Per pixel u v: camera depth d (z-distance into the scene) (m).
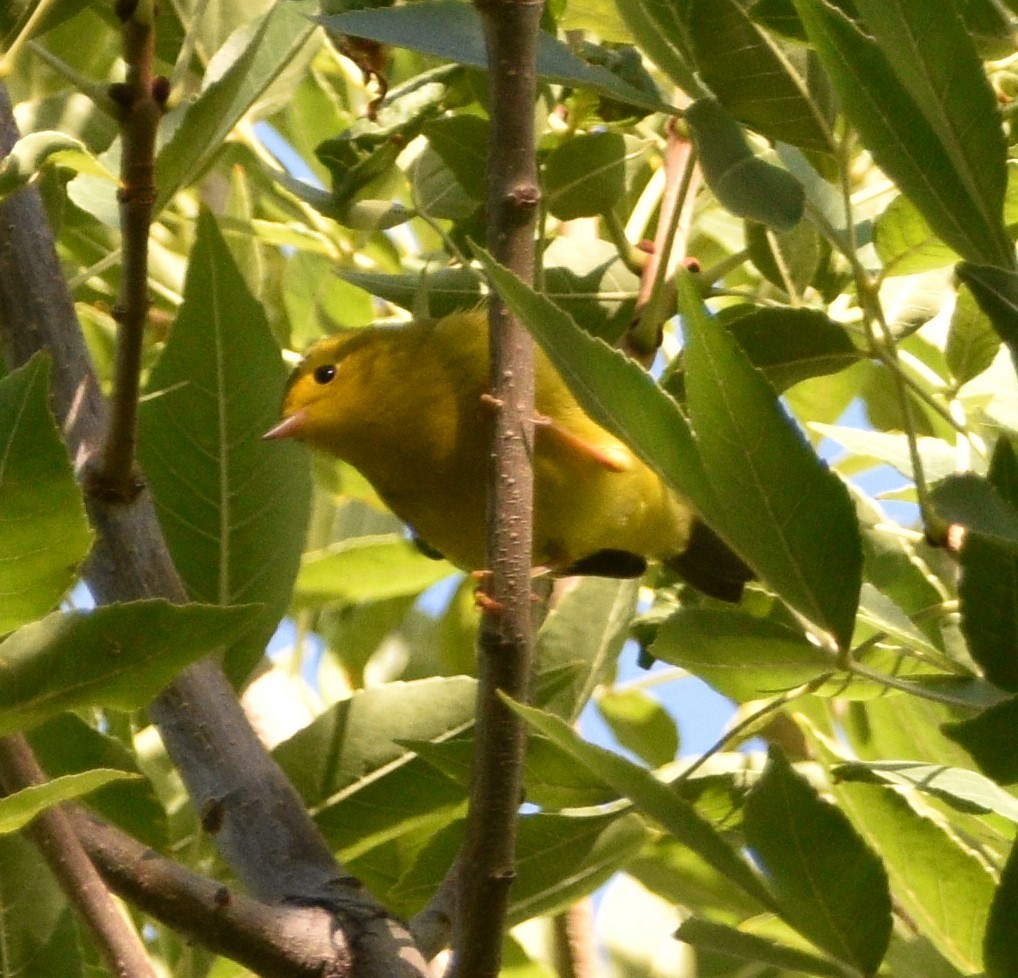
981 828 6.91
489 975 5.15
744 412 4.78
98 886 4.89
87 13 9.68
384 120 7.93
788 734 9.15
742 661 5.42
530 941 8.57
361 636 9.75
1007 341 5.23
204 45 8.96
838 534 4.89
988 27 6.41
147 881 5.22
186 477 7.13
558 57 6.23
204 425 7.17
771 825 5.10
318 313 10.91
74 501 4.47
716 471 4.81
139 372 5.92
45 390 4.47
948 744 8.13
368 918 5.59
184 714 6.28
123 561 6.30
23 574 4.52
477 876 5.12
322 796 7.12
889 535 7.95
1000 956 5.03
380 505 10.52
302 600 9.25
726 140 6.11
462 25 6.05
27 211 6.98
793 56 6.60
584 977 8.20
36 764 4.86
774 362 7.65
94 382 6.76
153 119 5.13
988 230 5.42
